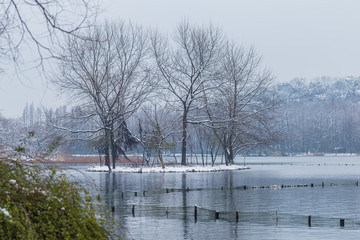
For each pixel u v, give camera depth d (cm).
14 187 1108
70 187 1218
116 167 8694
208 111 9312
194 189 5091
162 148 8988
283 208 3716
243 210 3588
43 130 8012
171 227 2805
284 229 2770
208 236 2559
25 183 1129
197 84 9212
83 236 1112
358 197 4484
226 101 9475
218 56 9200
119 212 3409
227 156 9844
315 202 4106
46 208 1111
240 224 2939
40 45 1001
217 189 5203
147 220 3055
